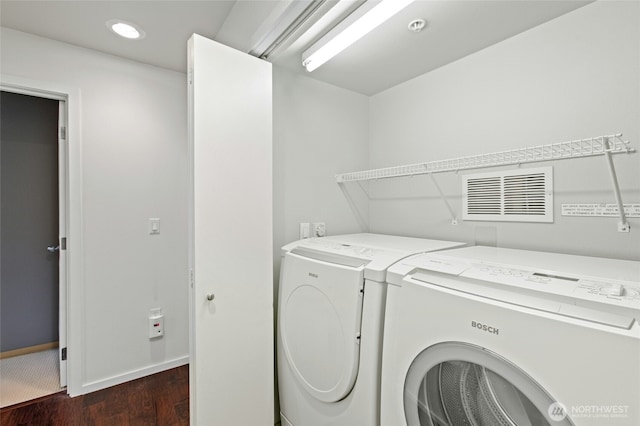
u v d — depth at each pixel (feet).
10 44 5.85
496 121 5.27
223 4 5.19
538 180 4.78
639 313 2.10
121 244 7.10
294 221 6.27
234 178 4.69
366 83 6.88
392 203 7.02
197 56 4.31
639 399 1.95
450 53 5.61
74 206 6.51
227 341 4.60
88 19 5.56
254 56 5.10
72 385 6.56
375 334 3.60
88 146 6.65
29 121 8.89
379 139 7.36
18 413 6.04
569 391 2.22
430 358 3.05
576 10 4.40
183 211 7.95
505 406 2.70
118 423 5.78
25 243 8.90
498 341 2.58
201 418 4.33
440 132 6.11
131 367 7.23
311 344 4.46
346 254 4.39
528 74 4.89
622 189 4.03
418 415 3.17
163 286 7.67
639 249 3.89
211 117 4.45
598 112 4.21
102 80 6.80
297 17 4.13
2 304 8.60
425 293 3.13
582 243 4.35
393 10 3.83
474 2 4.23
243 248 4.80
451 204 5.91
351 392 3.88
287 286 5.03
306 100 6.48
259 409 4.97
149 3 5.12
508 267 3.26
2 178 8.58
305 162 6.46
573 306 2.37
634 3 3.93
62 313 6.86
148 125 7.42
